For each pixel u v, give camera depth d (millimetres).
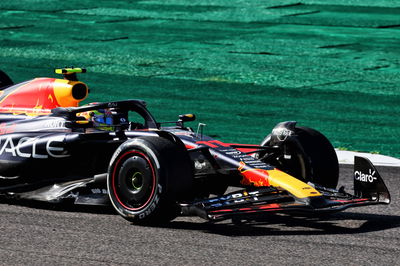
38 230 22188
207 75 63125
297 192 22688
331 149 26750
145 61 69375
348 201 23172
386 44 78625
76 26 90000
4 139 27500
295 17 97375
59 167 26516
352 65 67750
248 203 22266
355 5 107812
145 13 101125
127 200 22969
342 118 48250
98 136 25688
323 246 20781
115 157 23172
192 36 84125
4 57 69812
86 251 19812
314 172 26094
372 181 23875
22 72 62938
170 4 109500
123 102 27734
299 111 50281
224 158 24375
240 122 46656
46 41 79688
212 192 26281
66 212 24969
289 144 26594
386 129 45125
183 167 22578
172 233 22047
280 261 19125
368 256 19828
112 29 88375
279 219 24516
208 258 19297
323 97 55062
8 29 86875
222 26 91188
